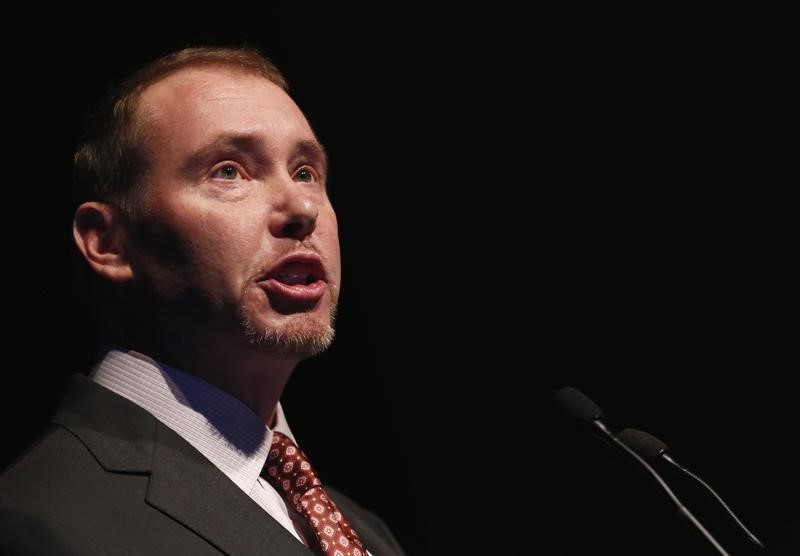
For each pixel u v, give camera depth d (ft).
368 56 42.11
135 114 21.99
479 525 41.27
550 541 41.09
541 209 42.93
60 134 33.73
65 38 34.32
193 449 20.07
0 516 17.79
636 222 42.52
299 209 21.02
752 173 41.81
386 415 41.50
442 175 42.80
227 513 19.06
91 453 19.38
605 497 41.06
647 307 42.09
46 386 32.63
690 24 42.75
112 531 17.92
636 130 42.80
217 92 21.85
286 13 40.27
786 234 41.22
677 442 41.06
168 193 20.97
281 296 20.68
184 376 21.15
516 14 43.42
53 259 32.99
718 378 41.27
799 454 39.88
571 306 42.50
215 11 37.29
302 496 21.49
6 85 33.53
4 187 32.99
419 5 43.06
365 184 42.16
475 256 42.78
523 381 42.29
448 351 42.27
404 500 41.04
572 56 43.29
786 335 40.75
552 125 43.27
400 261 42.34
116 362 21.50
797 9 41.86
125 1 35.27
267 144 21.50
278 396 22.40
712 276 41.75
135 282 21.39
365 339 41.81
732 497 40.24
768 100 41.88
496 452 41.81
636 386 41.75
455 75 43.04
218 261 20.49
